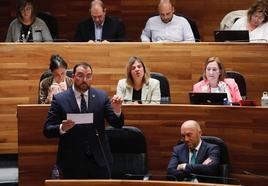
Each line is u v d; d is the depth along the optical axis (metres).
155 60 13.09
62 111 9.68
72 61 12.98
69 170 9.63
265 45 12.96
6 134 12.88
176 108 10.92
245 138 10.84
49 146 10.90
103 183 8.54
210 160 10.16
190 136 10.20
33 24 14.20
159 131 10.98
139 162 10.25
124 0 16.31
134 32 16.39
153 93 11.86
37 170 10.92
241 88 12.34
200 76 13.09
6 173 12.23
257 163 10.84
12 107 12.90
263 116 10.73
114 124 9.66
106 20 14.29
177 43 13.05
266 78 13.03
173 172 10.15
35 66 12.91
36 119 10.81
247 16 13.85
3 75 12.85
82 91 9.69
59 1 16.30
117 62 13.04
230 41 13.23
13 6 16.19
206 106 10.88
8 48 12.84
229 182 10.49
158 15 15.05
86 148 9.62
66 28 16.41
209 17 16.27
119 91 11.96
